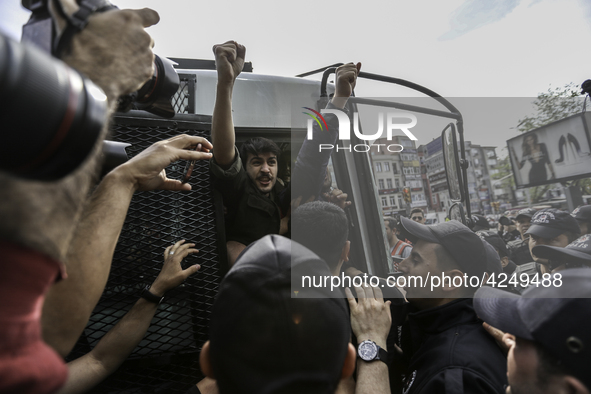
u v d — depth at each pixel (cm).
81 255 97
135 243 152
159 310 153
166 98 111
